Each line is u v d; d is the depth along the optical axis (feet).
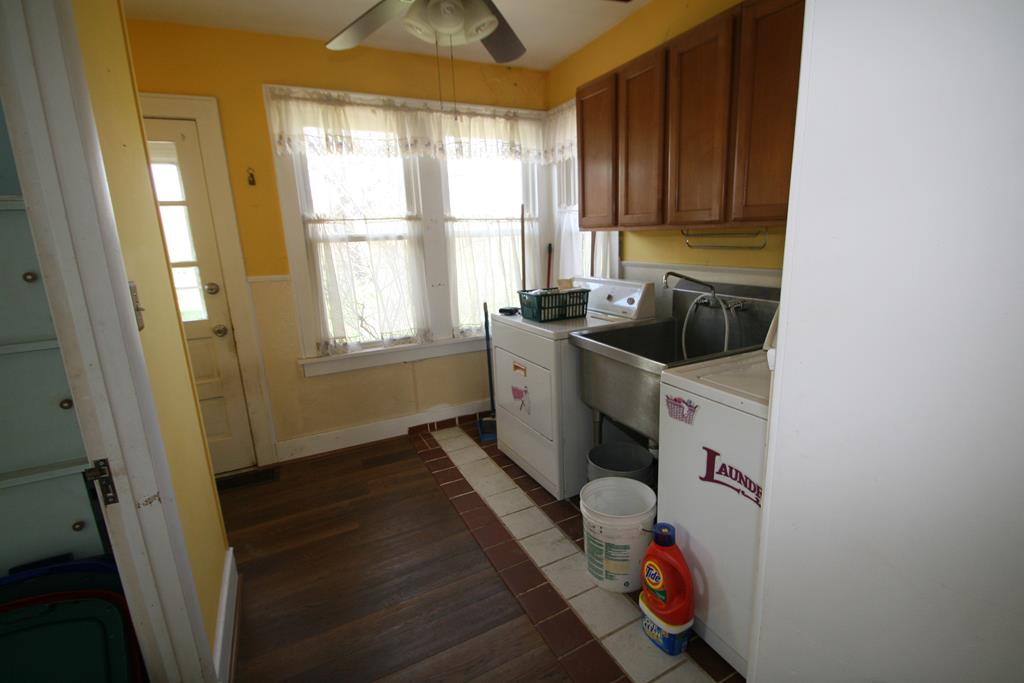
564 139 9.83
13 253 2.82
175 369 4.55
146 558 3.38
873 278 2.48
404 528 6.90
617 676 4.45
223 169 7.91
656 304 8.33
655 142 6.59
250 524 7.15
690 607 4.58
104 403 3.08
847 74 2.45
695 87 5.91
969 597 2.31
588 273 9.87
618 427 7.56
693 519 4.62
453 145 9.51
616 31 8.23
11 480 3.04
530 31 8.39
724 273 7.14
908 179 2.27
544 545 6.37
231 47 7.72
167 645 3.57
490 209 10.11
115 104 3.82
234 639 4.94
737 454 4.05
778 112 5.02
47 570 3.36
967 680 2.39
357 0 6.84
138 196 4.15
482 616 5.24
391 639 4.98
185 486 4.25
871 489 2.65
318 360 9.00
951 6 2.02
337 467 8.87
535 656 4.70
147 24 7.22
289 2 6.86
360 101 8.56
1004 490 2.10
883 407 2.52
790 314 2.97
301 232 8.59
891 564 2.63
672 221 6.53
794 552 3.18
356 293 9.17
